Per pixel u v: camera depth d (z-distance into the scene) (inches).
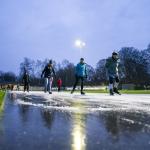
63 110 349.4
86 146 157.9
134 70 4581.7
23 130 208.7
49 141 170.6
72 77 5477.4
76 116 290.7
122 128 218.5
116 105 424.8
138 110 351.3
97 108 375.6
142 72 4581.7
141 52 4731.8
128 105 425.4
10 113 315.3
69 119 268.5
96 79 5068.9
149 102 492.4
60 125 233.0
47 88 997.8
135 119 268.5
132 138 180.2
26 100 533.0
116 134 193.9
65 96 709.9
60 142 167.9
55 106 403.2
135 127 223.5
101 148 153.3
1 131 204.4
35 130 208.7
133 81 4525.1
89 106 405.7
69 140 173.6
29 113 316.5
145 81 4527.6
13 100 532.4
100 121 255.8
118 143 165.6
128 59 4611.2
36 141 170.6
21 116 289.7
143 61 4658.0
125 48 4719.5
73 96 708.7
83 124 238.2
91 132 201.5
